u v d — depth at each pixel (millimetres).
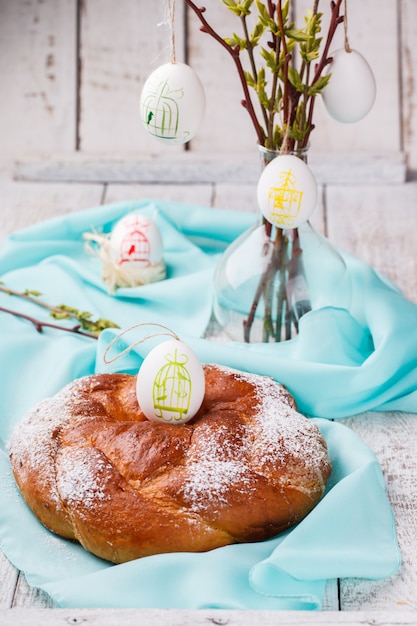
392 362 1070
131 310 1216
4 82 1621
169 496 900
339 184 1535
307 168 1036
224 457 925
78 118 1615
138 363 1092
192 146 1601
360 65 1069
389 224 1414
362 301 1172
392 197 1491
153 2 1600
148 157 1560
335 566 878
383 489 949
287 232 1098
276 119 1562
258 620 824
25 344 1136
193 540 891
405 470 1008
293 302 1113
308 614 828
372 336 1133
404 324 1107
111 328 1108
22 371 1114
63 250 1337
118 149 1608
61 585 868
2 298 1236
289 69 1054
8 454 1005
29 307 1223
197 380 958
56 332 1177
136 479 913
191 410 958
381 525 916
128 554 890
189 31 1590
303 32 1064
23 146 1624
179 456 925
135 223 1247
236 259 1130
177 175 1547
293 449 941
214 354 1072
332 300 1123
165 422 960
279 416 974
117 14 1605
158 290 1215
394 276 1293
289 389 1065
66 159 1555
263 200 1038
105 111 1610
